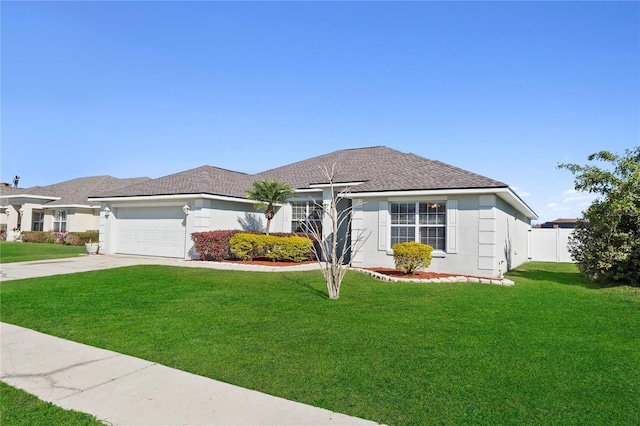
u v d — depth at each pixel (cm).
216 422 359
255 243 1608
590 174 1188
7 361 526
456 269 1370
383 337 616
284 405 393
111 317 753
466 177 1411
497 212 1395
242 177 2284
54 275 1282
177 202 1833
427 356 529
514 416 367
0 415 373
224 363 511
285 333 640
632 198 1105
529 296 985
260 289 1041
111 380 460
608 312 812
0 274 1310
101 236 2095
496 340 601
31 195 3084
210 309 815
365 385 438
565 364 503
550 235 2478
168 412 379
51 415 374
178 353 551
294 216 1916
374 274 1284
